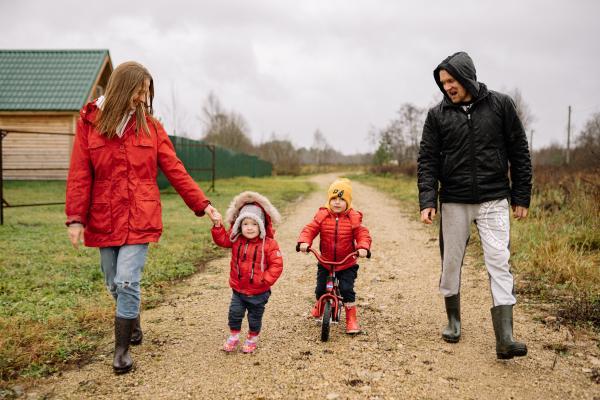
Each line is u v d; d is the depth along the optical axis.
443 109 3.79
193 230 9.21
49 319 4.33
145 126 3.45
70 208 3.28
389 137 46.59
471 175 3.66
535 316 4.45
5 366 3.41
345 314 4.63
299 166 60.28
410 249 8.08
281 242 8.77
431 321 4.47
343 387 3.18
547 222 8.25
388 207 14.77
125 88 3.31
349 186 4.24
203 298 5.23
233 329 3.77
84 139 3.35
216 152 28.53
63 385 3.22
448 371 3.40
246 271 3.69
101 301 4.88
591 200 8.92
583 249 6.70
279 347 3.86
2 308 4.59
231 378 3.32
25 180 21.52
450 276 3.90
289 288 5.62
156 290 5.48
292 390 3.14
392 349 3.80
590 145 14.23
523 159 3.66
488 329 4.23
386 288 5.66
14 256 6.72
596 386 3.14
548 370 3.38
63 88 22.69
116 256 3.48
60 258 6.62
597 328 4.09
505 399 3.00
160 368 3.47
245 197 3.78
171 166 3.62
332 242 4.19
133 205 3.39
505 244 3.58
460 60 3.60
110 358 3.64
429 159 3.90
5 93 22.27
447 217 3.83
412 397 3.04
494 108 3.61
